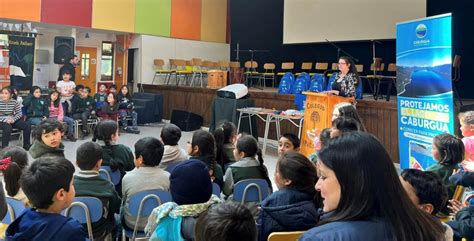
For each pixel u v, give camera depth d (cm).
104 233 231
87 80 1109
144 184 248
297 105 716
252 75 1152
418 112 378
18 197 210
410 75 386
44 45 1027
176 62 1117
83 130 784
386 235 86
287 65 1101
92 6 995
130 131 863
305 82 810
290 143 305
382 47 987
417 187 152
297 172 181
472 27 835
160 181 251
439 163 236
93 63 1118
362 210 88
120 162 311
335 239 85
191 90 962
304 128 520
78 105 793
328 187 95
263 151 659
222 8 1283
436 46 352
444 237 94
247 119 694
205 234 104
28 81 850
